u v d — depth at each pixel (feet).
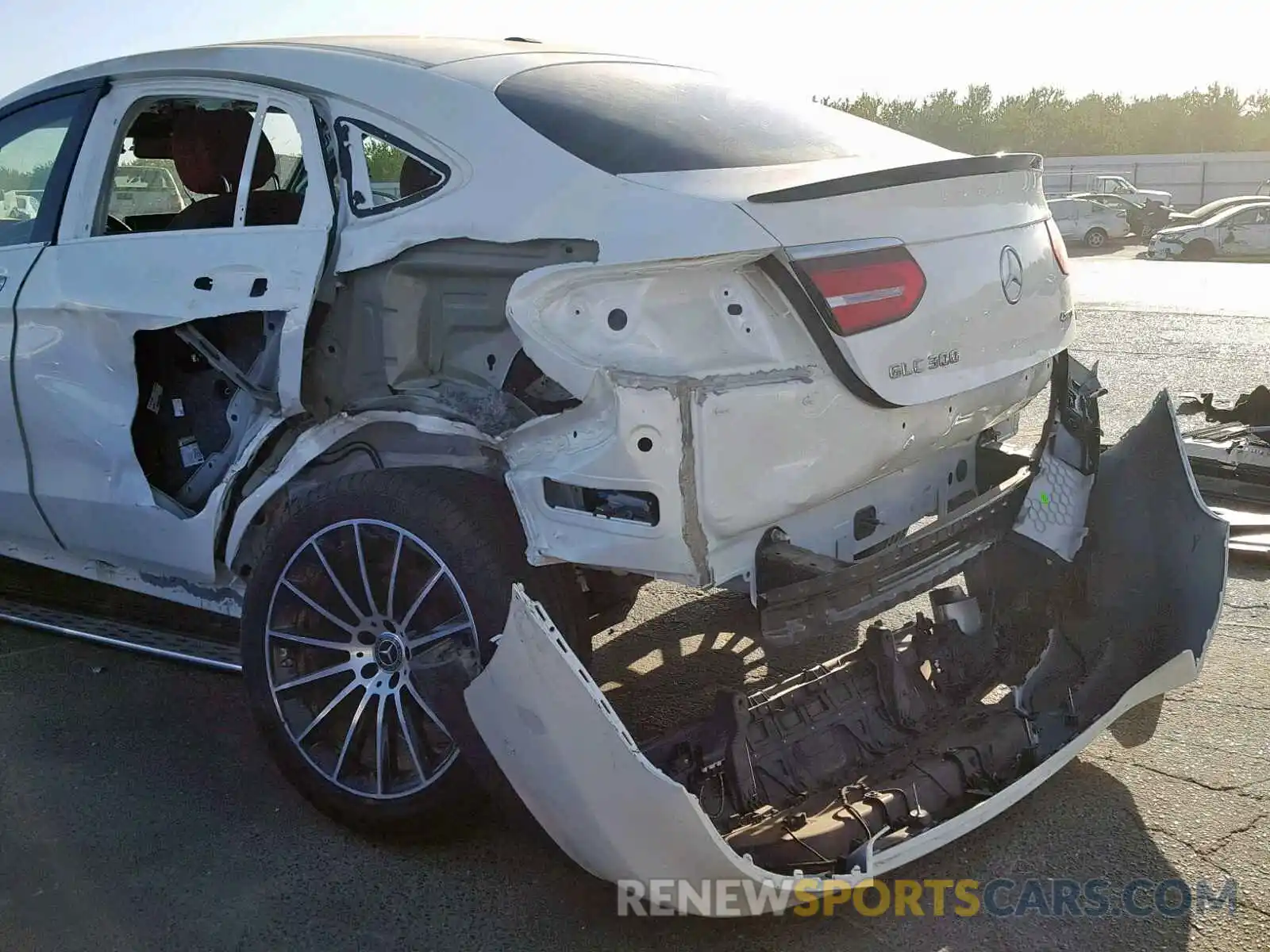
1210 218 72.95
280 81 10.06
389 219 9.12
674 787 6.79
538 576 8.39
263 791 10.03
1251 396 18.51
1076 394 10.52
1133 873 8.54
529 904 8.41
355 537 8.80
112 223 11.71
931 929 8.01
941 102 187.83
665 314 7.63
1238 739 10.43
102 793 9.97
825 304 7.68
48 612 13.43
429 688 8.39
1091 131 184.34
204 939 8.02
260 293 9.57
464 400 8.84
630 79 10.00
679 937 8.02
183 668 12.64
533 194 8.43
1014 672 10.18
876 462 8.36
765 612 7.82
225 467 10.89
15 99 12.46
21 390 11.68
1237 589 14.03
